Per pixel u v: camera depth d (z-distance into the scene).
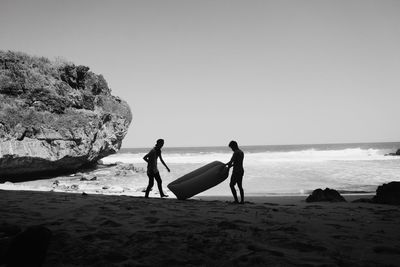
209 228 4.55
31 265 2.67
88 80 22.23
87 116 20.14
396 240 4.06
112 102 23.81
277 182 16.75
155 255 3.38
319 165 26.81
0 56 17.67
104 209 6.15
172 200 8.50
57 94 18.92
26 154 16.20
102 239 3.95
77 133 19.06
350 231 4.56
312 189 14.12
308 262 3.18
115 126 23.55
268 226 4.80
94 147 21.00
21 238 2.72
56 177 18.83
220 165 9.46
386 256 3.40
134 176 19.69
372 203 8.89
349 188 14.38
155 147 9.62
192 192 8.84
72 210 6.04
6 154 15.33
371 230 4.64
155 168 9.43
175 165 28.30
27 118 16.84
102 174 20.16
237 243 3.80
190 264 3.17
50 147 17.62
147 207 6.52
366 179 17.66
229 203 8.22
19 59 18.44
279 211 6.52
